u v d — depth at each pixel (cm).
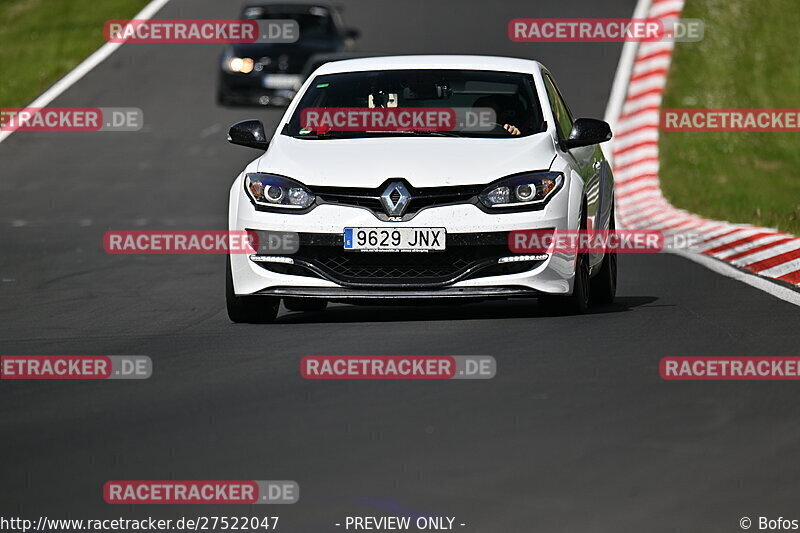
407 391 2588
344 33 9950
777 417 2336
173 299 4209
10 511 1898
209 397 2594
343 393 2588
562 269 3403
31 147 8938
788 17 11881
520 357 2891
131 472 2075
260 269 3450
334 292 3388
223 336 3328
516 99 3709
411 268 3381
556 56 10912
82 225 6462
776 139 9606
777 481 1956
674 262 4947
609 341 3062
